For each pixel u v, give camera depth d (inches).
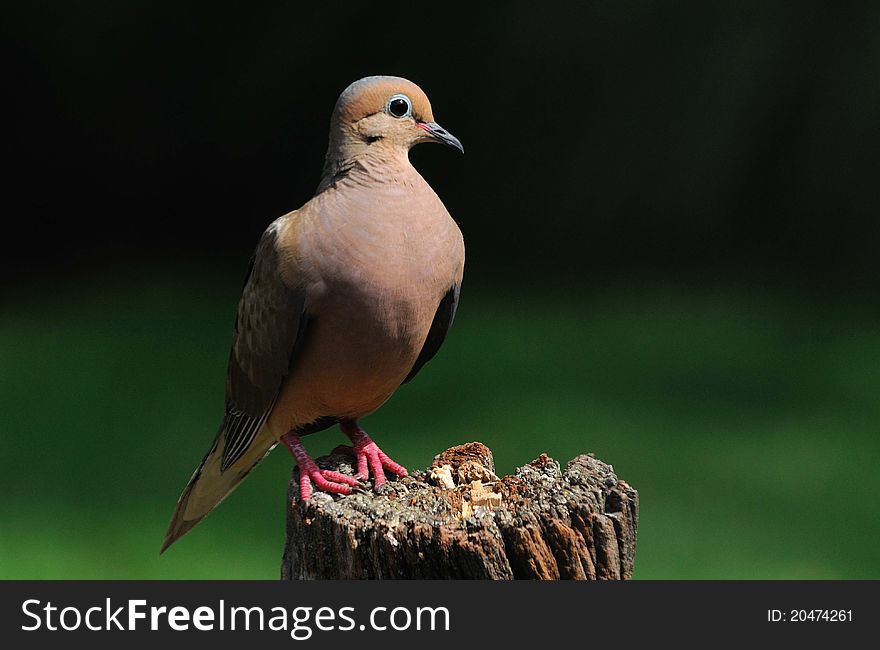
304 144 773.9
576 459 189.6
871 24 660.1
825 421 451.8
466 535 169.8
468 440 428.1
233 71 762.2
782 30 673.6
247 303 223.9
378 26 727.1
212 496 243.4
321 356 215.0
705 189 719.7
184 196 807.7
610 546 173.0
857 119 677.9
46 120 784.9
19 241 791.7
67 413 476.1
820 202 708.0
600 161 729.6
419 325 214.2
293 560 192.4
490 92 730.8
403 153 215.8
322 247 207.5
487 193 755.4
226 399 237.8
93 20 747.4
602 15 690.8
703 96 695.7
